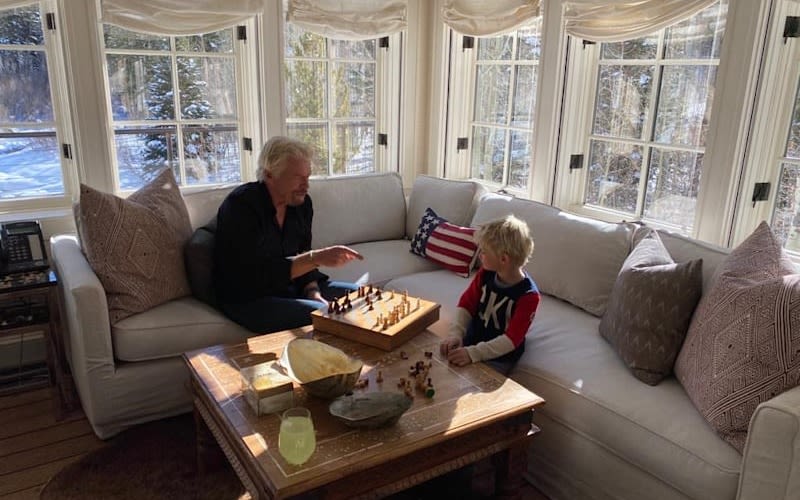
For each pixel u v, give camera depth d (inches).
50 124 112.7
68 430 92.7
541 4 120.0
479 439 62.8
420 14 145.9
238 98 131.4
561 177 122.2
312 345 67.7
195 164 129.5
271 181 94.8
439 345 78.3
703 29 97.7
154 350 89.7
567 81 117.4
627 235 94.7
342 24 133.6
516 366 82.5
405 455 57.3
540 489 81.5
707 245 84.7
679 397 70.2
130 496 77.4
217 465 81.4
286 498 51.1
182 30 116.0
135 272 91.4
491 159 145.7
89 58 109.8
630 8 101.6
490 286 83.7
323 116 142.7
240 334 95.0
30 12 107.0
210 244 98.0
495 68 140.5
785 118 91.7
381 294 88.9
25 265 97.0
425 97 152.6
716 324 67.4
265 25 125.0
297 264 92.7
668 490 64.6
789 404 54.8
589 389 73.7
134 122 120.3
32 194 113.9
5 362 111.6
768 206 95.3
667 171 106.6
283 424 53.8
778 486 55.3
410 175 155.8
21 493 78.2
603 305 93.8
